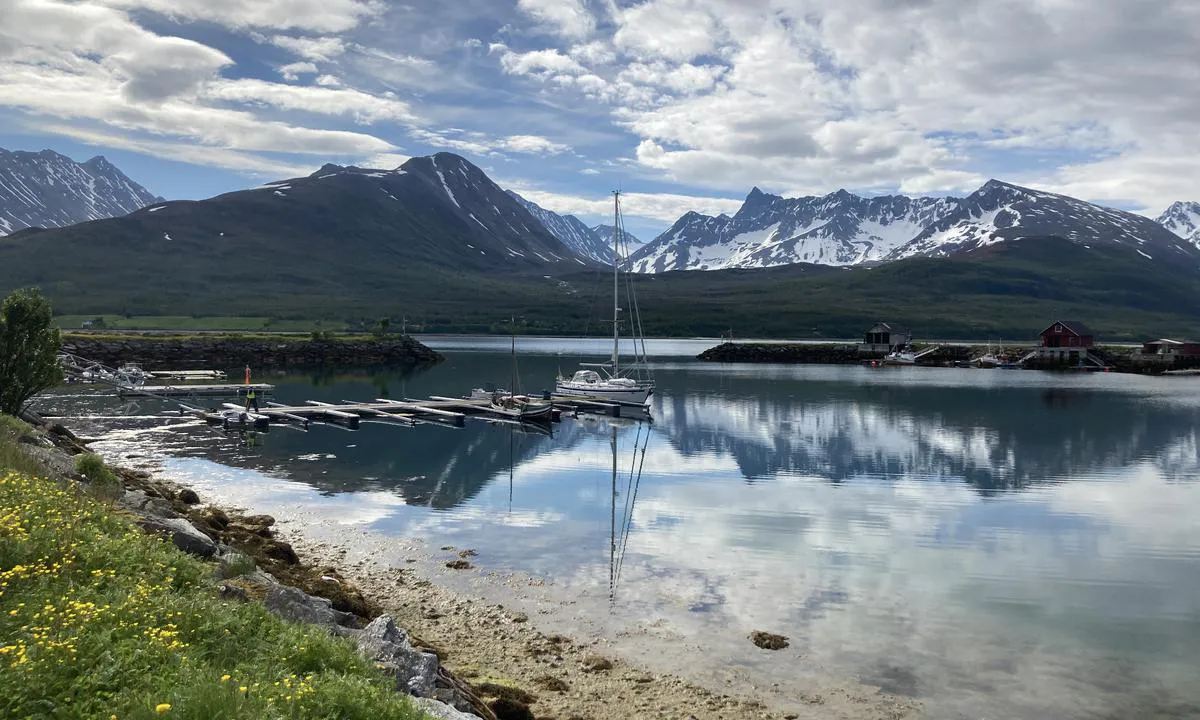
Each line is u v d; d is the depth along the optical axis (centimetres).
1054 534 3678
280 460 5222
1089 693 2041
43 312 4553
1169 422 7781
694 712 1886
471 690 1697
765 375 14050
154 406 7894
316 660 1241
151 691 961
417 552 3155
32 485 1836
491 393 9256
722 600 2686
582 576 2906
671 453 5941
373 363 15462
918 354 17512
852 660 2217
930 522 3872
